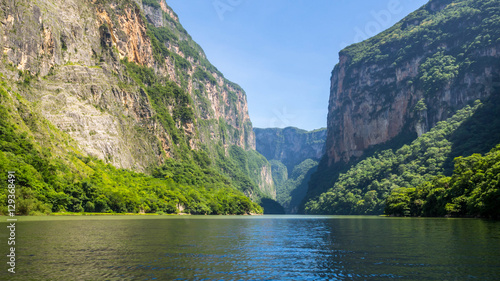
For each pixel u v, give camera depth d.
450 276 27.17
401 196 150.38
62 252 36.72
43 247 39.56
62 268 29.28
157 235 55.66
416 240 48.69
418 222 90.88
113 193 139.12
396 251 39.34
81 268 29.39
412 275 27.72
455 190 115.06
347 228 76.75
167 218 127.06
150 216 141.75
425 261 33.06
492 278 26.45
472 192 103.31
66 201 119.00
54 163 133.00
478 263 31.84
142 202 158.12
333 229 74.06
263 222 110.38
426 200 129.50
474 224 74.69
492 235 52.41
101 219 98.25
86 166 152.12
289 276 27.77
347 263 32.78
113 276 26.97
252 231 68.44
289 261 33.88
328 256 36.66
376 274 28.23
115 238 49.56
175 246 43.16
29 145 125.56
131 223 83.56
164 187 188.00
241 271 29.41
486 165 108.88
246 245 45.31
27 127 137.12
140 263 31.95
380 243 46.75
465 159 126.00
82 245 41.91
